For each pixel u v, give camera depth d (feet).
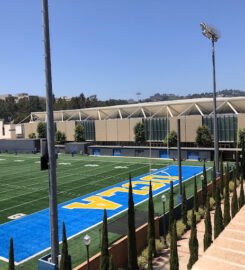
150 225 79.56
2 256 88.53
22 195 154.40
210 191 128.77
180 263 77.05
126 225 103.96
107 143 314.14
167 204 130.62
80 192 157.48
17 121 585.22
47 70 41.96
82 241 96.32
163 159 259.60
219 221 73.36
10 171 222.07
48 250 92.17
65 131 336.49
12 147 346.54
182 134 261.24
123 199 143.74
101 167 228.63
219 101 260.01
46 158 43.60
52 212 43.01
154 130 281.33
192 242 65.62
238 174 149.59
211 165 223.30
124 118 309.83
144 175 195.42
